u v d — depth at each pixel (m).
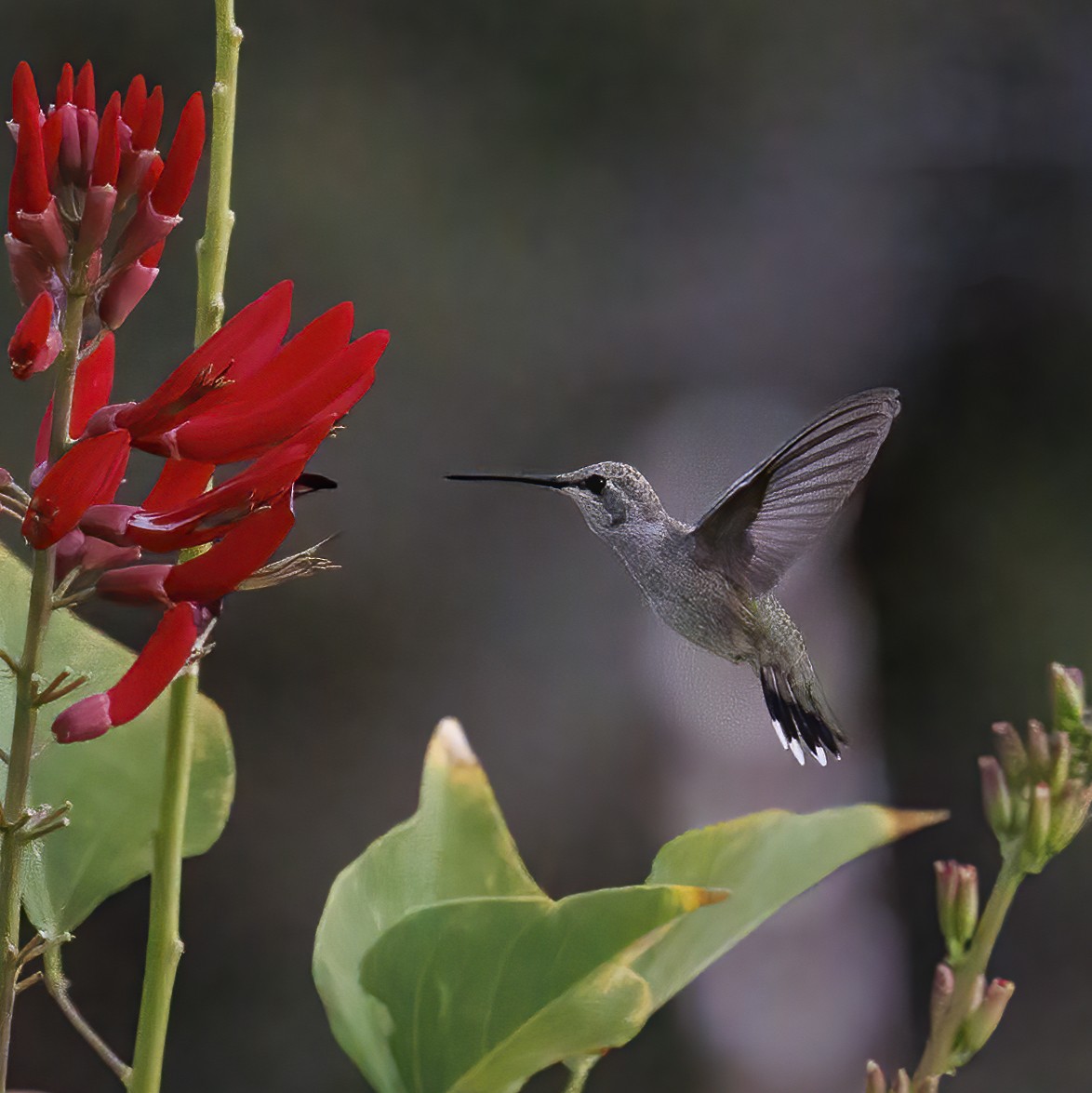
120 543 2.74
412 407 3.59
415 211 3.69
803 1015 3.55
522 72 3.80
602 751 3.44
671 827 3.45
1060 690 2.77
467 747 2.78
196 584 2.74
